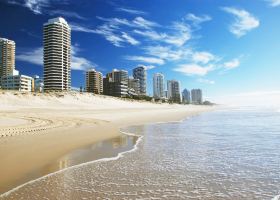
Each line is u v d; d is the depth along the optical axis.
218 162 10.83
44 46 151.00
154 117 42.06
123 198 6.86
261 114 51.84
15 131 18.34
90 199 6.76
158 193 7.24
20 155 11.40
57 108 58.25
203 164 10.48
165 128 24.67
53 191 7.29
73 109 58.22
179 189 7.56
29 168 9.56
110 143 15.66
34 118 30.92
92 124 26.69
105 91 181.50
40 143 14.38
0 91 64.00
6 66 189.12
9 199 6.69
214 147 14.32
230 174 9.08
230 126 26.41
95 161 10.96
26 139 15.39
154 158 11.61
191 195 7.11
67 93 85.38
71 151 12.89
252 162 10.80
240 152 12.90
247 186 7.83
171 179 8.49
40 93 75.50
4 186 7.66
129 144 15.35
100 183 8.04
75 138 16.94
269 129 23.25
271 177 8.72
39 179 8.34
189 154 12.45
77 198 6.81
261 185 7.92
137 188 7.62
